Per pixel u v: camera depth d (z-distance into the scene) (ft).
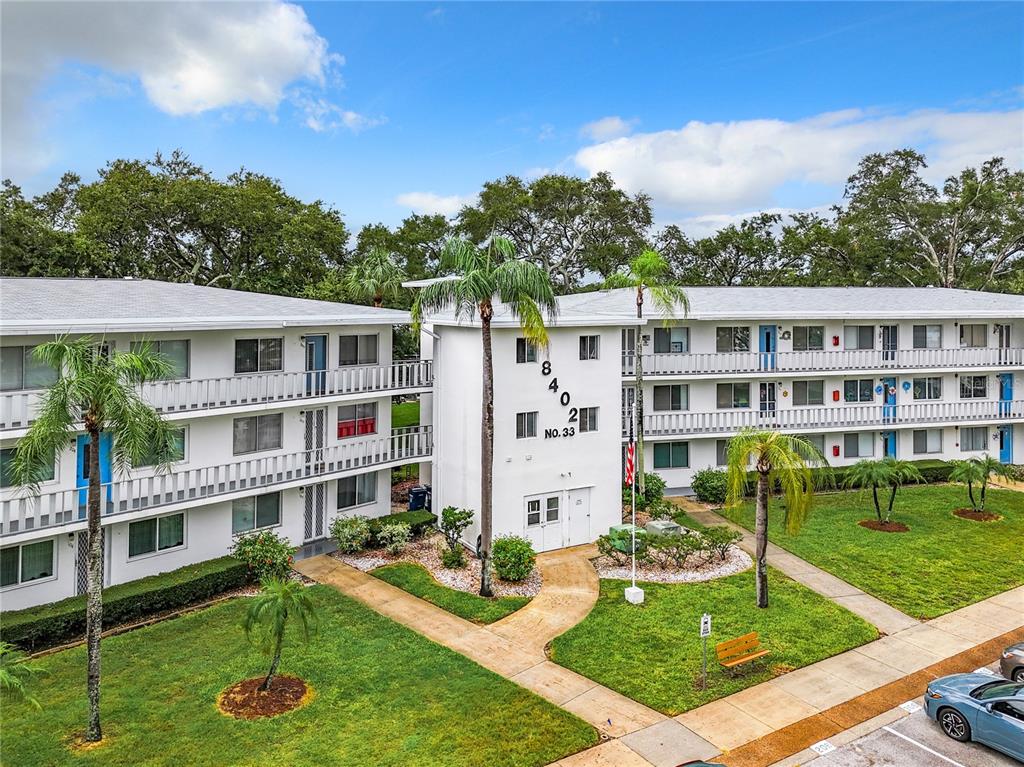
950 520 96.63
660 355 108.27
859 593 71.72
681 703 50.96
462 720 48.11
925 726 48.49
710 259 230.27
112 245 155.53
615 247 201.77
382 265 136.98
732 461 68.54
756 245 221.46
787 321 115.65
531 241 213.25
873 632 62.54
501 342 80.64
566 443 85.92
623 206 205.98
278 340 81.82
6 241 129.29
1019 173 193.47
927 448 125.08
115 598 62.39
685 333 113.09
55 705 49.21
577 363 86.43
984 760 44.52
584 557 82.84
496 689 52.24
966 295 137.49
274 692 51.11
